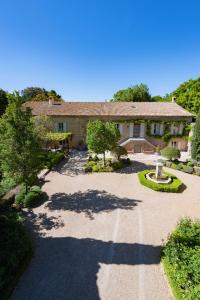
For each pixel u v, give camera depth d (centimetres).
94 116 2469
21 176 1014
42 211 988
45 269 625
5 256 575
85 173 1611
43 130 1788
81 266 639
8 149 970
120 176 1543
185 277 519
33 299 526
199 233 693
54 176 1527
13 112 974
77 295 539
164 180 1382
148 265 643
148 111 2531
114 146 1722
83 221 905
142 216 958
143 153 2416
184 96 4053
